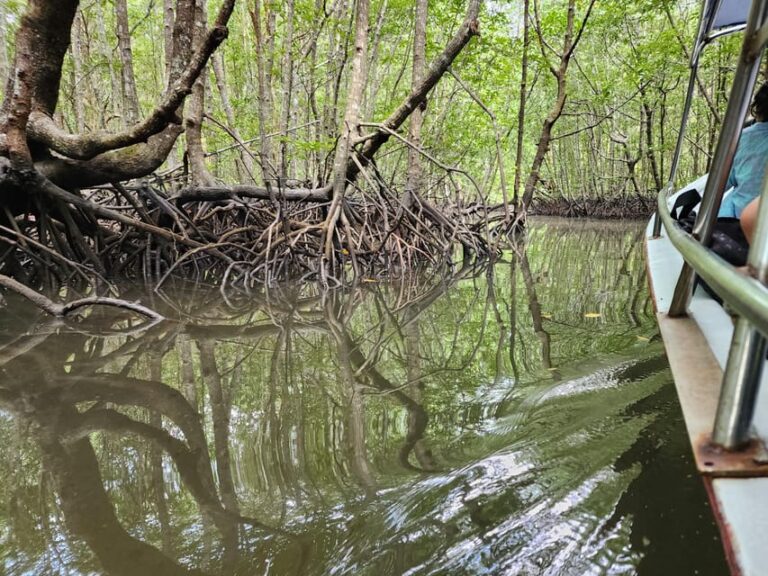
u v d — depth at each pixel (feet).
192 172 20.36
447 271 21.40
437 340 11.00
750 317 2.39
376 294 16.81
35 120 15.01
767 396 3.34
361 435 6.64
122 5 21.04
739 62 3.70
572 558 4.16
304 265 19.52
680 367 4.07
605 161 63.26
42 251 16.08
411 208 23.93
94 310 13.80
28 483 5.72
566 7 38.73
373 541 4.52
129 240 18.78
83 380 8.81
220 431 6.92
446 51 18.03
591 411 6.64
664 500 4.78
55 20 14.30
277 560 4.37
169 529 4.84
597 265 21.54
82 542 4.71
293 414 7.40
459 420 6.87
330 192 21.06
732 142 3.94
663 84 41.60
